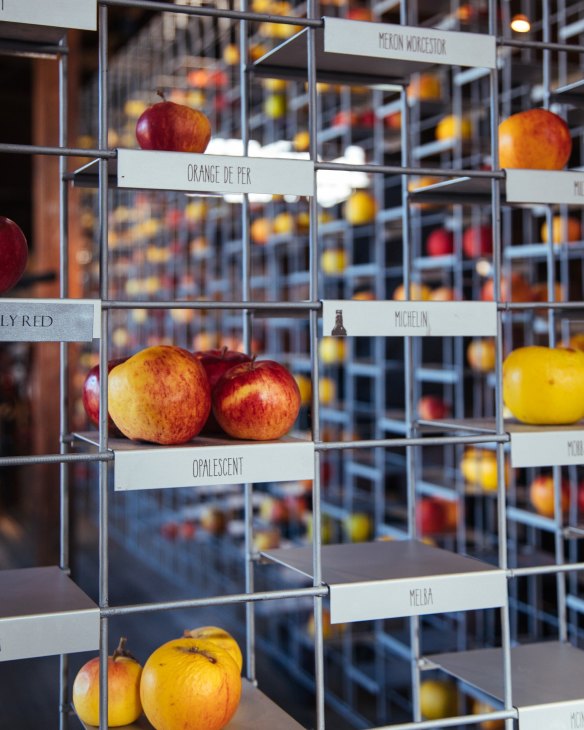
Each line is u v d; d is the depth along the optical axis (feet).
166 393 4.11
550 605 10.02
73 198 13.48
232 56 14.14
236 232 16.05
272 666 11.41
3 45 4.68
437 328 4.62
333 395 13.21
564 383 4.89
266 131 14.73
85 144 21.25
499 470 4.70
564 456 4.74
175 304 4.19
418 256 11.85
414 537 5.51
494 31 4.94
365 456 12.54
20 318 3.91
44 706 9.89
